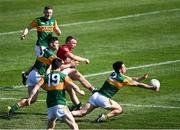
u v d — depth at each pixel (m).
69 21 70.19
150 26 67.00
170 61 52.94
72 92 39.44
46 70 40.16
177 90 44.44
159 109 40.22
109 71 50.12
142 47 57.97
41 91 44.66
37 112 40.09
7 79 48.22
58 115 33.56
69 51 41.41
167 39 61.12
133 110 40.06
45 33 44.09
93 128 36.75
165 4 79.00
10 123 37.94
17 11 76.19
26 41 61.41
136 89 44.69
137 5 78.38
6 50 57.72
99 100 37.34
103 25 68.00
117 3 79.75
